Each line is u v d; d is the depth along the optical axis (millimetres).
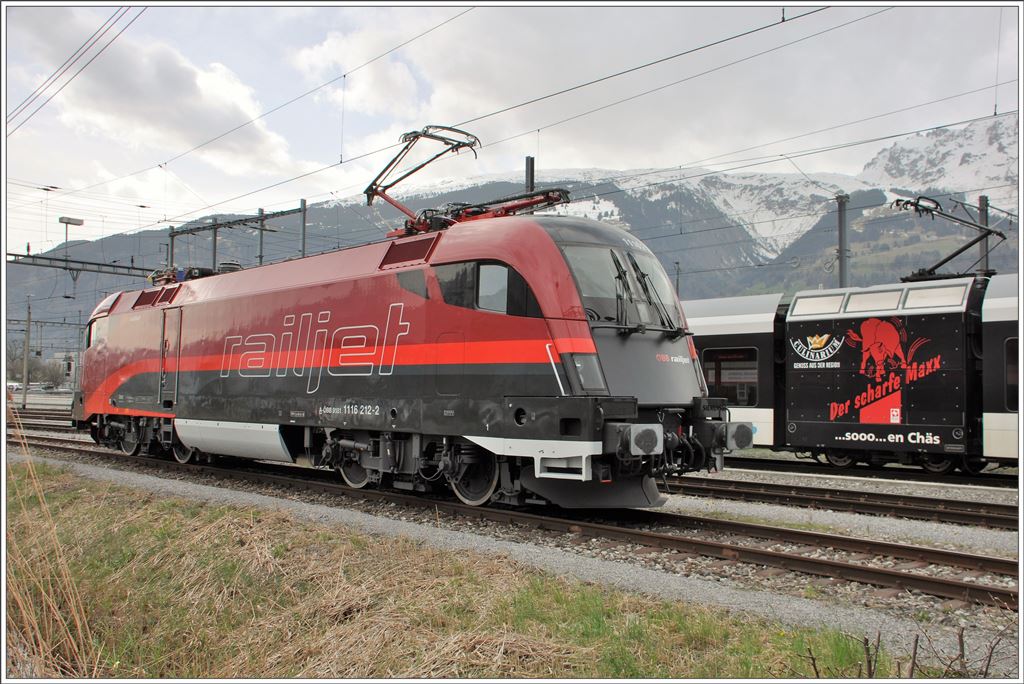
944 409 14227
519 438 8984
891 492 12867
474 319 9578
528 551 7781
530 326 9023
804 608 6004
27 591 6301
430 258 10281
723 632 5430
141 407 16125
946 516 10328
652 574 6961
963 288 14305
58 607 6312
